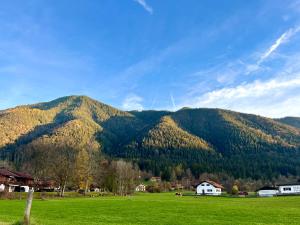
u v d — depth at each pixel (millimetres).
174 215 51875
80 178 134625
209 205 72375
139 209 61656
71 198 106375
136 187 194500
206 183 189250
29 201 28328
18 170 186375
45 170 141375
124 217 48969
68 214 52719
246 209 62219
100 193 142375
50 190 150500
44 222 37594
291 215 52188
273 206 75812
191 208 64062
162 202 80625
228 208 64375
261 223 42594
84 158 136500
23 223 27906
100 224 39250
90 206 68000
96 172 147625
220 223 42688
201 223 42656
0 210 56844
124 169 163500
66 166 125188
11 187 136000
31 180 147875
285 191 175875
